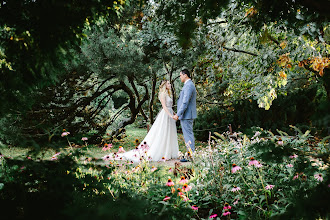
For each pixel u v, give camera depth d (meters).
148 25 5.76
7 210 1.09
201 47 5.64
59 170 1.58
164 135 5.42
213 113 8.03
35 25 1.18
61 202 1.15
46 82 1.62
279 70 4.38
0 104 1.56
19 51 1.43
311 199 0.96
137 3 1.59
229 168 2.71
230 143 3.12
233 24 4.00
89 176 1.72
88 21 1.64
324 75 1.09
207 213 2.47
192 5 1.35
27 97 1.68
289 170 2.28
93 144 7.69
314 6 1.08
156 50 6.29
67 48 1.41
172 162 5.12
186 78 5.26
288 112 6.33
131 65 6.17
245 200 2.41
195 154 3.37
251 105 7.32
